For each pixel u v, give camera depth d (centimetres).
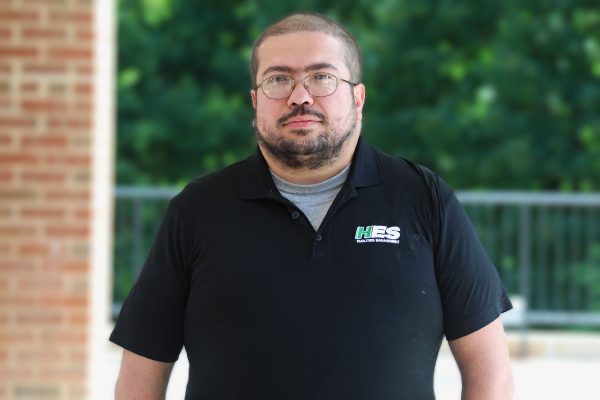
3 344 1354
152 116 3291
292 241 653
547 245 2169
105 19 1445
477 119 3172
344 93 655
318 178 669
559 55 3219
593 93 3170
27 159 1349
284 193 670
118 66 3312
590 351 2019
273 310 645
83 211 1352
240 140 3316
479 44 3303
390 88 3316
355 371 639
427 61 3266
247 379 645
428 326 654
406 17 3303
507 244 2105
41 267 1354
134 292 692
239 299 649
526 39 3228
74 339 1356
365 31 3344
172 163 3312
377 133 3256
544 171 3173
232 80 3394
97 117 1367
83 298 1355
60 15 1348
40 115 1350
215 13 3416
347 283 645
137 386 686
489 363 663
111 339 691
